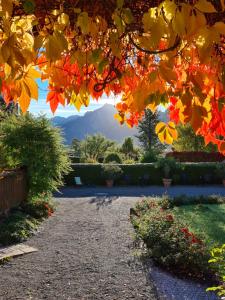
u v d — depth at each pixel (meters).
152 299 5.28
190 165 20.50
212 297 5.24
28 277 6.15
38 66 1.75
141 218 10.08
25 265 6.74
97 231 9.40
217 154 24.25
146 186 20.03
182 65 1.58
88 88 1.90
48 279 6.07
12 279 6.05
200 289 5.54
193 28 1.00
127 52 1.70
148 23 1.05
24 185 12.03
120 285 5.80
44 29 1.27
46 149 12.16
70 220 10.86
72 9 1.25
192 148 28.50
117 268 6.57
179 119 1.87
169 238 7.10
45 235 9.01
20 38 1.29
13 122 12.04
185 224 9.01
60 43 1.18
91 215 11.62
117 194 17.00
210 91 1.69
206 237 8.48
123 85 1.85
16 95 1.55
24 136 11.90
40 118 12.20
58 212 12.18
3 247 7.77
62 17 1.26
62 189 18.66
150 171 20.42
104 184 20.12
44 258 7.16
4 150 11.84
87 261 6.98
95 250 7.70
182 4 0.99
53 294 5.49
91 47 1.53
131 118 2.27
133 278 6.09
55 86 1.78
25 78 1.49
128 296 5.40
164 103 1.47
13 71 1.22
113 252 7.53
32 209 11.13
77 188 19.11
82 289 5.67
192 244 6.50
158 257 6.76
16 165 12.18
